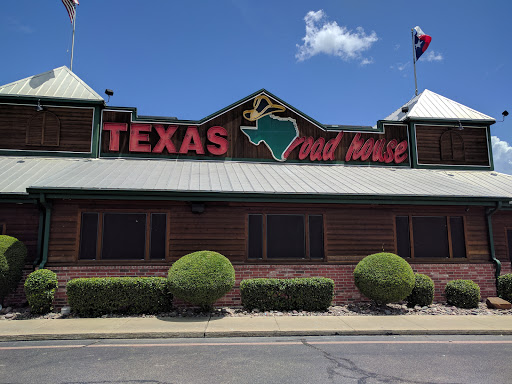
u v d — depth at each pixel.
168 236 11.54
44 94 14.99
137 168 13.45
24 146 14.56
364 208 12.63
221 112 15.77
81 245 11.19
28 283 9.93
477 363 6.43
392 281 10.52
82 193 10.73
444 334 8.50
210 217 11.80
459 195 12.38
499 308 11.28
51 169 13.15
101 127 15.10
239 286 11.43
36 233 11.73
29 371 5.89
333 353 6.95
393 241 12.59
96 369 5.99
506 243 13.83
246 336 8.20
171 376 5.70
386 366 6.23
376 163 16.48
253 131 15.84
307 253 12.10
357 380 5.59
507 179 15.92
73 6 18.19
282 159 15.82
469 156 17.20
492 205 12.84
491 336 8.40
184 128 15.51
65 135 14.85
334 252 12.20
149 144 15.19
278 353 6.92
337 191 11.93
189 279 9.73
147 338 8.04
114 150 14.99
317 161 16.06
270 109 16.09
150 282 10.19
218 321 9.23
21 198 11.33
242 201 11.50
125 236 11.45
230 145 15.62
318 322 9.17
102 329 8.34
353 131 16.53
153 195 11.01
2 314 10.27
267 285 10.59
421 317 9.92
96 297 9.88
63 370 5.94
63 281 10.78
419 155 16.77
